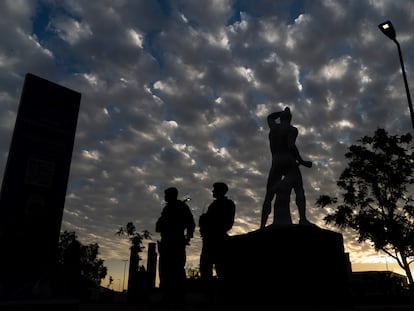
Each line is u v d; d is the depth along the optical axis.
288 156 10.13
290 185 9.85
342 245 8.45
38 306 5.26
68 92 6.45
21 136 5.75
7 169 5.51
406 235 22.28
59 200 5.92
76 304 5.66
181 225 6.38
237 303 7.73
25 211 5.54
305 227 7.83
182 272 6.23
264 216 10.02
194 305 6.17
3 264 5.18
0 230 5.25
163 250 6.27
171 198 6.62
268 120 10.99
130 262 19.62
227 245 7.00
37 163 5.81
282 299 7.25
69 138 6.27
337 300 7.67
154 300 6.10
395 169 23.62
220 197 7.25
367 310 7.02
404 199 23.78
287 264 7.45
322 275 7.61
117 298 20.33
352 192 24.30
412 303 13.12
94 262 52.94
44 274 5.50
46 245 5.62
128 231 28.98
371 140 24.53
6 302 5.02
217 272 7.25
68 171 6.12
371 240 23.45
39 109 6.03
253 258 7.93
